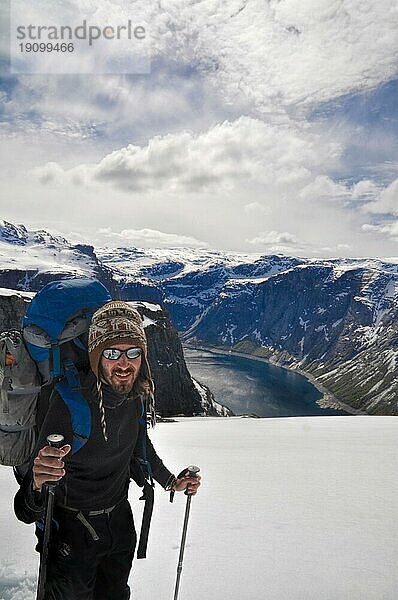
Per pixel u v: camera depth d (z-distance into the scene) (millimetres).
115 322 1512
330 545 2518
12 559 2393
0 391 1481
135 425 1642
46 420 1493
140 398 1647
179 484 1822
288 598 1996
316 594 2025
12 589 2121
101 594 1724
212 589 2074
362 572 2209
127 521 1733
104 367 1511
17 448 1513
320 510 3133
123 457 1638
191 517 2996
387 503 3289
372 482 3994
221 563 2316
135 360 1524
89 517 1627
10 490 3799
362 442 6988
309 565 2283
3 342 1505
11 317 29016
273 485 3889
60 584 1604
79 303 1570
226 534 2686
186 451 5965
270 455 5566
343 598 1991
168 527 2811
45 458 1385
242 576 2184
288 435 8430
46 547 1502
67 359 1561
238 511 3117
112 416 1557
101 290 1651
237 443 7023
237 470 4594
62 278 1644
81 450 1537
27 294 30844
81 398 1517
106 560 1715
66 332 1546
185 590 2068
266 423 12062
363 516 2992
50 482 1409
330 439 7531
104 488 1617
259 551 2449
